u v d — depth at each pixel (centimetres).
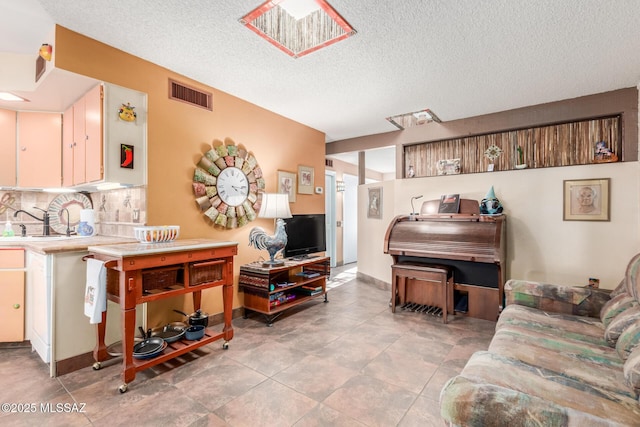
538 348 162
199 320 267
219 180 308
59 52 208
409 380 204
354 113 380
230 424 160
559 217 329
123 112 239
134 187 268
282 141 391
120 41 226
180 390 191
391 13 191
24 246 241
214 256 241
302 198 426
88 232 290
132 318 193
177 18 199
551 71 267
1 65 242
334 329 297
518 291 232
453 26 204
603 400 111
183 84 282
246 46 232
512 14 190
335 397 184
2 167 276
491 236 306
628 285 186
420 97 328
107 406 174
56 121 291
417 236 346
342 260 682
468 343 265
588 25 200
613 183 304
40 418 163
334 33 219
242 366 222
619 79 282
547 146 350
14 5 187
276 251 331
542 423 83
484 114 378
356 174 738
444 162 414
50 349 205
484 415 89
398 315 341
